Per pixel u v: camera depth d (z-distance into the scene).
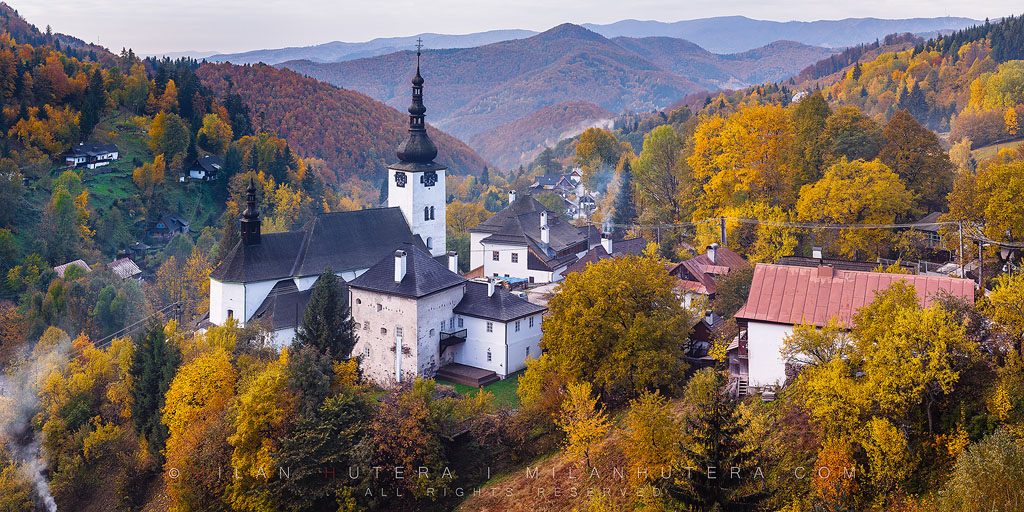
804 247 107.19
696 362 78.31
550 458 67.19
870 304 54.03
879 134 121.19
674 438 51.88
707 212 123.56
